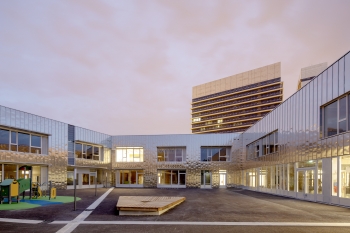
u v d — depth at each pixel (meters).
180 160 41.16
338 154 15.48
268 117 27.75
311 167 18.59
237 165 39.88
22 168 19.14
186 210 12.95
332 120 16.62
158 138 41.41
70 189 31.69
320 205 15.45
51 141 29.23
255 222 9.99
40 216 11.41
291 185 21.61
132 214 11.52
